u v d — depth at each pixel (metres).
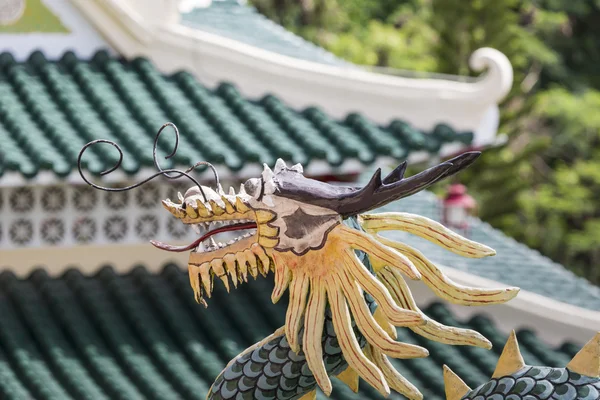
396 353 4.14
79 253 9.74
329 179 10.14
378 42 27.66
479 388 4.39
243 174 9.19
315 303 4.27
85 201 9.73
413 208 13.91
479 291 4.29
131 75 10.09
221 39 10.19
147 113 9.56
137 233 9.79
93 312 9.29
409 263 4.15
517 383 4.28
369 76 10.04
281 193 4.31
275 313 9.41
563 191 26.95
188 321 9.29
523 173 27.86
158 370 8.81
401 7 30.92
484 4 25.34
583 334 9.70
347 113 10.08
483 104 10.04
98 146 9.07
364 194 4.20
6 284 9.58
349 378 4.62
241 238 4.44
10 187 9.59
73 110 9.55
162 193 9.77
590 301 11.42
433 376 8.94
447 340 4.25
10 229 9.66
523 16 29.69
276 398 4.57
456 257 11.17
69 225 9.72
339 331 4.23
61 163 8.83
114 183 9.67
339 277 4.23
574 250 27.12
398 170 4.24
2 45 10.24
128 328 9.20
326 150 9.41
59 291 9.48
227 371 4.60
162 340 9.05
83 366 8.80
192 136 9.36
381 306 4.16
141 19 10.18
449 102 10.02
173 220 9.84
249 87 10.19
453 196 12.88
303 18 28.92
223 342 9.02
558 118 27.88
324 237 4.25
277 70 10.09
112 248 9.77
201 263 4.50
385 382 4.15
